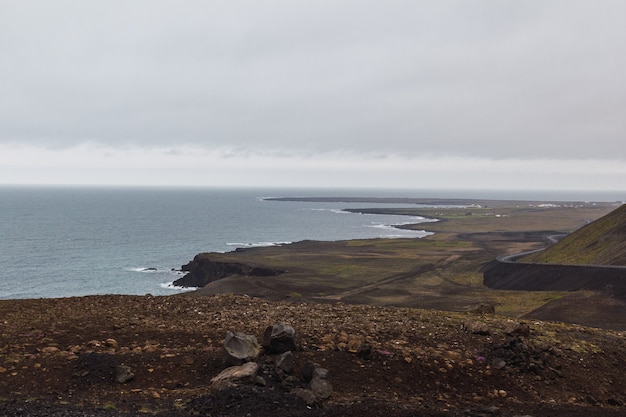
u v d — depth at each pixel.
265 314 25.94
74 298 28.94
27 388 16.12
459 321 26.98
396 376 19.08
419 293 87.31
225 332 22.08
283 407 15.13
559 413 17.64
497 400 18.75
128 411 14.72
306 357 19.41
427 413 15.97
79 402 15.30
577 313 64.25
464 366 20.73
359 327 24.17
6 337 20.41
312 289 89.94
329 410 15.39
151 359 18.53
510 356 21.95
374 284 97.12
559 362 22.53
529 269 96.69
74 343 20.05
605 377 21.97
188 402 15.53
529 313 66.69
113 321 23.31
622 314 62.94
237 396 15.47
